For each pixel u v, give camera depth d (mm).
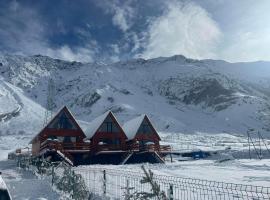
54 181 20266
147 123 53469
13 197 18500
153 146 49188
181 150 65188
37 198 17703
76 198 15391
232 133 166875
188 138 119938
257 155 61156
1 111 190250
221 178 26297
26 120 174000
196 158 60719
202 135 146000
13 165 43156
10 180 25000
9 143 97625
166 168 37125
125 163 47219
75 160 46688
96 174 25016
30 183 22125
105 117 50250
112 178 21469
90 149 48031
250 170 34688
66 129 47812
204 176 28016
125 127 57625
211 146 81875
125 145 50344
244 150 63750
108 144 49438
